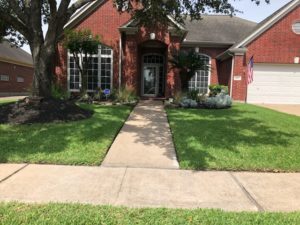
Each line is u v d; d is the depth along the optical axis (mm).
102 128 8680
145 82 21938
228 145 7332
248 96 20000
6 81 28828
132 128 9375
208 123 10133
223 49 22859
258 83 19984
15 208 4051
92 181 5156
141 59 21641
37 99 10008
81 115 10203
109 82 19328
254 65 19875
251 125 9938
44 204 4207
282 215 4035
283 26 19516
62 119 9492
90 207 4137
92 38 17328
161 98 20016
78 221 3725
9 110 9828
